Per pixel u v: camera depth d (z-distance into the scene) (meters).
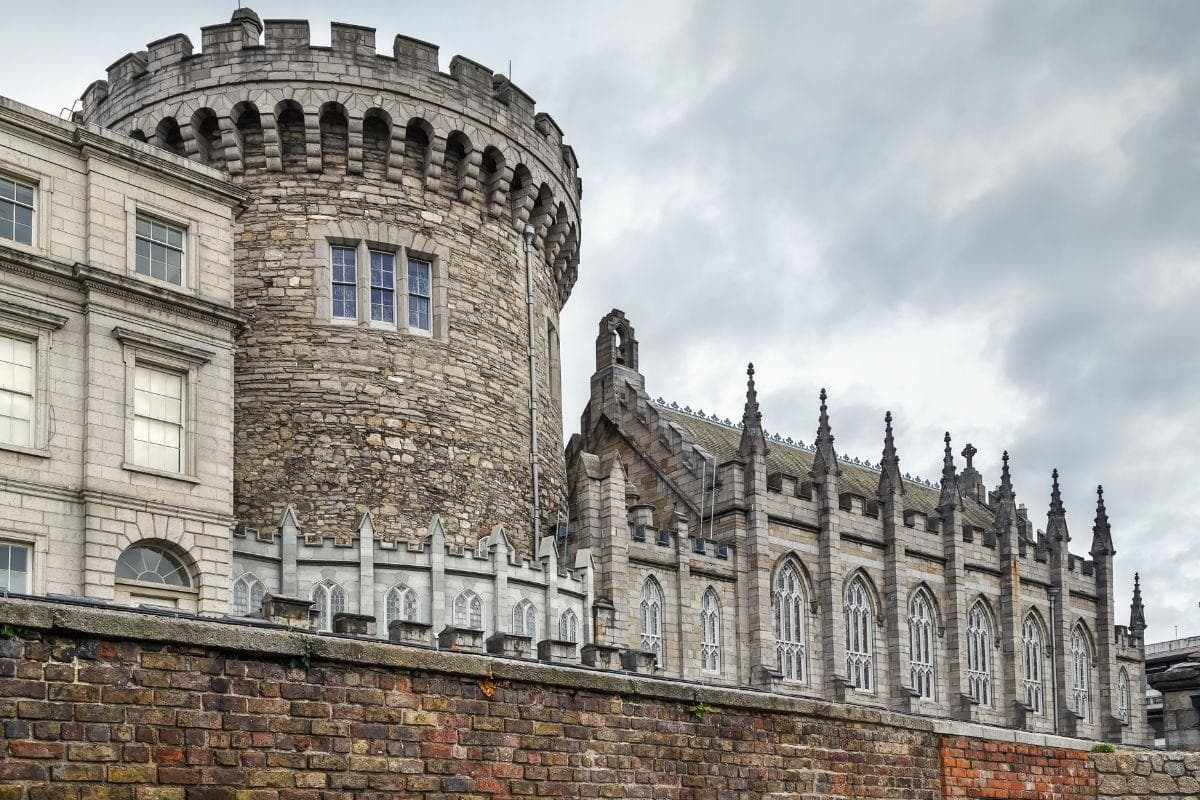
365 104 48.84
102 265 35.97
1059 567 80.38
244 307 47.41
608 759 16.25
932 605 71.06
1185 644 104.62
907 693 66.44
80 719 12.02
